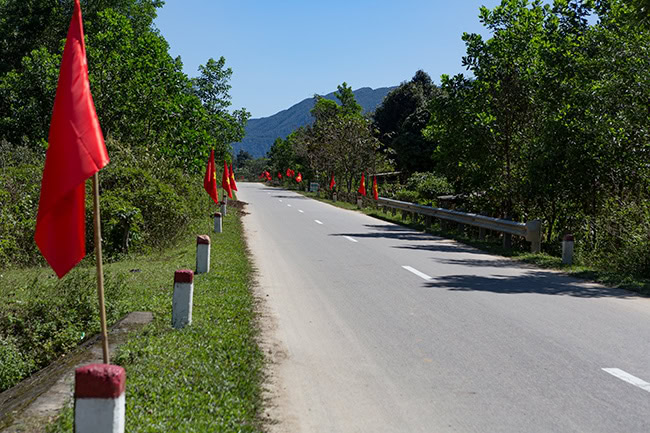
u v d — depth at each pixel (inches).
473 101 904.3
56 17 1609.3
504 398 210.8
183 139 1016.9
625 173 720.3
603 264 568.1
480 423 188.5
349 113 2849.4
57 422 179.9
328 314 343.3
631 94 692.7
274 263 549.6
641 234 561.0
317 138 2410.2
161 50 1040.2
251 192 2405.3
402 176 2436.0
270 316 336.8
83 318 339.6
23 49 1609.3
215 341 268.1
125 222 597.0
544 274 503.8
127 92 949.2
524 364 250.2
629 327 314.2
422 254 628.4
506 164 898.7
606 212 692.1
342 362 252.8
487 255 639.1
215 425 176.7
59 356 312.3
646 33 696.4
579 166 725.3
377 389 220.1
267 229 898.1
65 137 159.0
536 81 836.6
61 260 162.6
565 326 315.9
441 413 197.0
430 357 260.5
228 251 614.2
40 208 159.3
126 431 169.6
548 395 213.6
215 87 1364.4
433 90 2837.1
